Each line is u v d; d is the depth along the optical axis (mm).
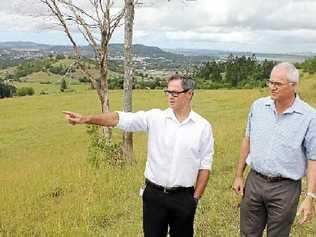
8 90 92938
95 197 8711
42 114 48719
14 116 48031
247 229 4980
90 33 12906
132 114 4613
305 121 4488
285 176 4590
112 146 12414
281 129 4547
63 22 13117
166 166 4492
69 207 8023
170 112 4520
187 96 4438
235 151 13898
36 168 14367
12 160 22672
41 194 9352
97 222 7348
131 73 12180
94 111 50000
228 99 48219
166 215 4629
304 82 46188
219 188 9367
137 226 7105
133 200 8555
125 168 11633
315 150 4469
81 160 14383
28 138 33125
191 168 4523
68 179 10492
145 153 14688
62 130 35562
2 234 6781
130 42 12062
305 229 7004
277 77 4395
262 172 4684
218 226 7156
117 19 12797
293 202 4648
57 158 18062
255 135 4719
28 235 6742
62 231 6648
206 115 36062
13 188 10312
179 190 4535
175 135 4473
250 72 87562
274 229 4754
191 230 4742
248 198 4863
